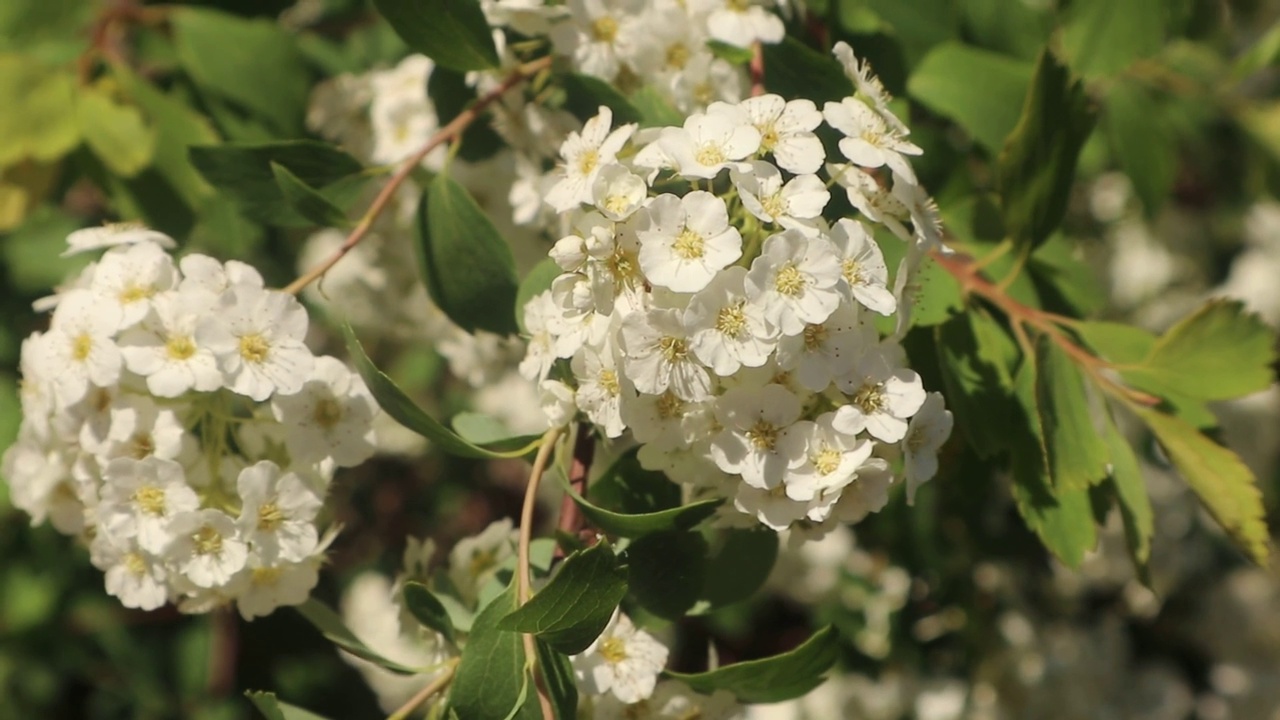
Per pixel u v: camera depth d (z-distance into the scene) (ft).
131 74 1.34
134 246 1.16
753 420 1.10
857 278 1.10
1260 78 1.69
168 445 1.14
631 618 1.15
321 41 1.45
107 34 1.36
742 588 1.18
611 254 1.10
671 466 1.13
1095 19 1.29
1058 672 1.53
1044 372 1.18
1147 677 1.62
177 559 1.14
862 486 1.11
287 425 1.16
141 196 1.34
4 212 1.32
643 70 1.22
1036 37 1.32
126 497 1.13
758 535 1.18
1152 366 1.19
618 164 1.10
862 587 1.52
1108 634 1.60
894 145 1.13
